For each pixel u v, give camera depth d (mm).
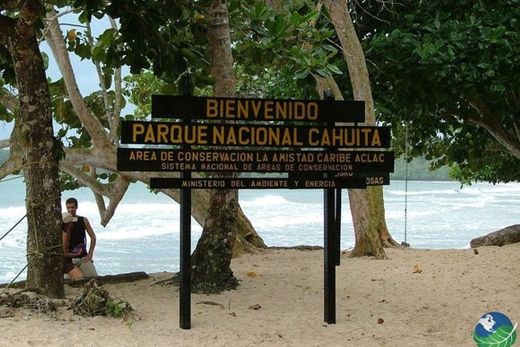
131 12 8031
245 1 10227
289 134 6926
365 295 8539
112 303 7109
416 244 30703
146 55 8578
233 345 6180
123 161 6520
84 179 13883
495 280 9586
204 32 8914
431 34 15070
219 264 8617
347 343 6379
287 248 13961
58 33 11906
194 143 6688
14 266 22938
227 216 8656
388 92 16438
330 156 7051
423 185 97938
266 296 8344
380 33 15562
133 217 40750
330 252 7082
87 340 6125
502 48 14328
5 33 7355
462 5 16000
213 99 6758
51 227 7633
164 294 8359
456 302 8219
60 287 7723
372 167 7164
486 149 19688
